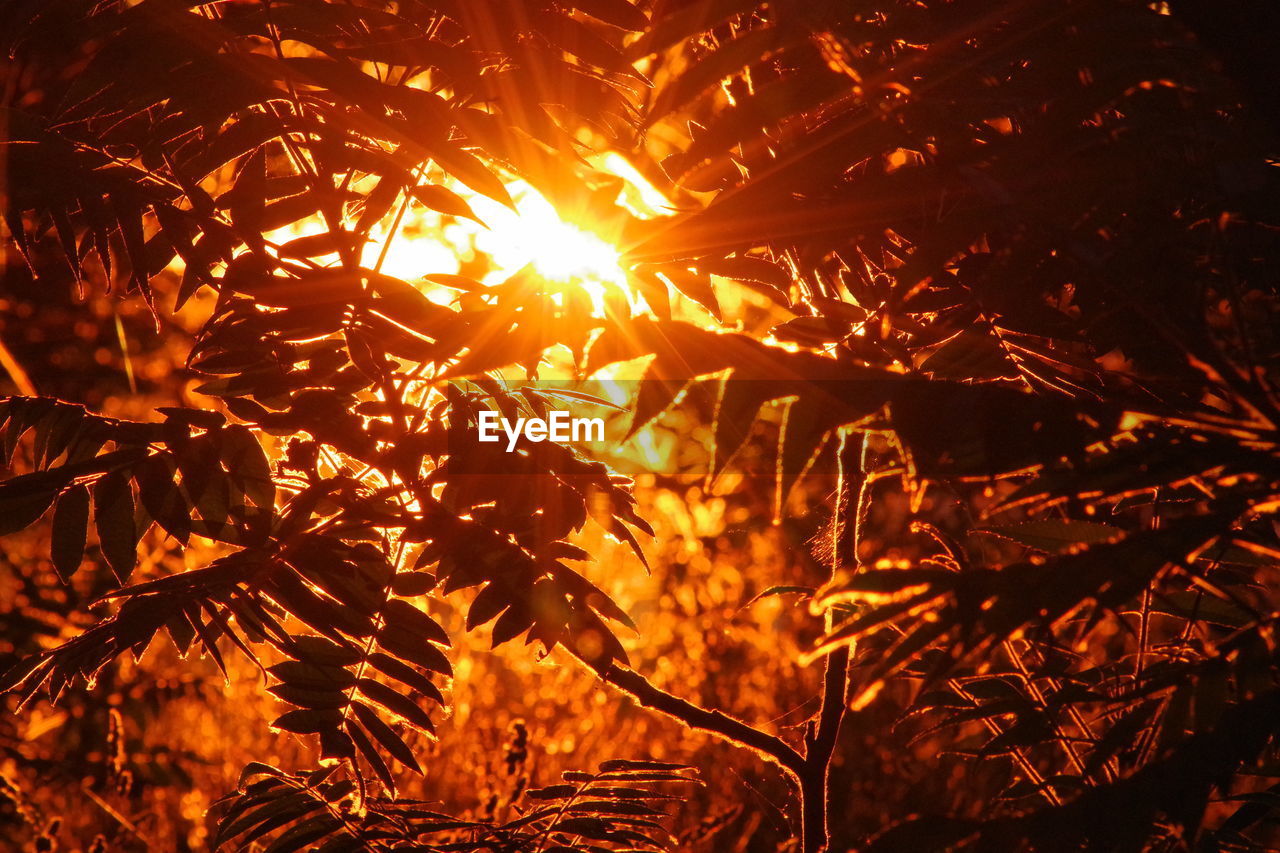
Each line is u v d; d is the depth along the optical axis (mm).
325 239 2186
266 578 2193
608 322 2041
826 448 2285
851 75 2066
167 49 2176
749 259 2232
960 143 2088
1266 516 2088
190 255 2201
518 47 2182
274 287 2180
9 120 2219
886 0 2062
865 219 2113
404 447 2217
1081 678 2260
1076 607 1964
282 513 2236
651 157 2199
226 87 2186
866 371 1990
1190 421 1983
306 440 2273
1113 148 2016
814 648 1997
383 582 2242
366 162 2203
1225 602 2186
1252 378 1974
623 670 2316
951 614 1979
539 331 2061
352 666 2229
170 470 2221
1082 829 1932
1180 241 2016
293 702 2203
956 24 2055
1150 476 1968
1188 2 1968
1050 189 2014
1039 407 1972
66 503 2211
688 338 2008
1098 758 2025
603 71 2207
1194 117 2021
